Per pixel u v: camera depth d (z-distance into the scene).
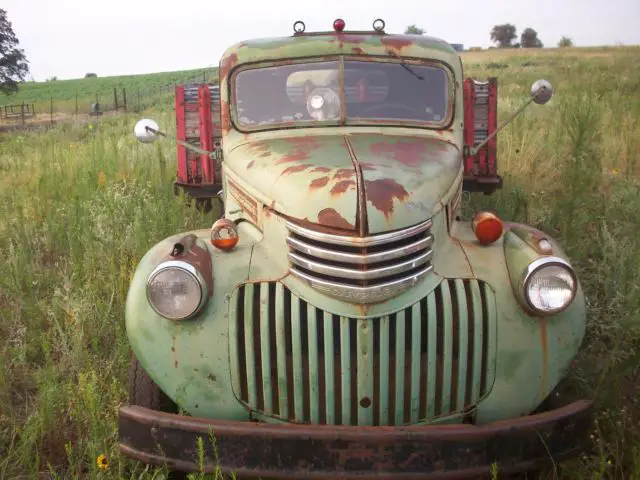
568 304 3.12
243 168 4.04
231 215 4.19
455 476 2.80
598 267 5.05
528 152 8.75
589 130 5.88
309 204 3.25
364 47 4.75
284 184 3.47
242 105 4.71
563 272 3.10
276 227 3.41
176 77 71.44
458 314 3.16
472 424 3.12
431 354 3.09
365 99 4.67
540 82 4.75
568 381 3.86
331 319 3.06
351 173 3.34
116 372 4.23
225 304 3.20
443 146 4.29
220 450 2.86
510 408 3.14
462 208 6.73
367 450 2.80
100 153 10.59
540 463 2.88
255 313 3.21
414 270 3.16
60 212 7.36
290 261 3.27
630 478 3.10
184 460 2.91
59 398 3.89
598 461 3.19
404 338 3.08
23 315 5.15
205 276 3.20
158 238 6.07
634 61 26.77
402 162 3.64
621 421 3.45
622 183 7.16
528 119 11.25
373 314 3.05
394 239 3.11
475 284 3.23
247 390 3.14
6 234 7.01
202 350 3.15
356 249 3.07
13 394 4.24
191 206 6.68
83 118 30.88
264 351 3.11
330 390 3.06
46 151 12.22
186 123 6.38
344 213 3.12
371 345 3.03
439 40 4.98
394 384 3.10
